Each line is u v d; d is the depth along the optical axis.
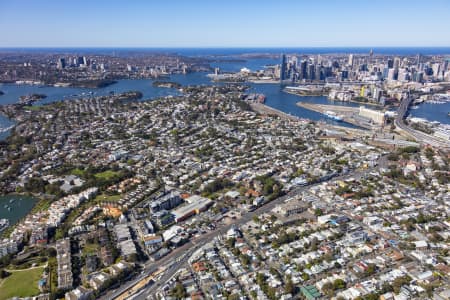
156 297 184.88
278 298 181.62
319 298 180.12
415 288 185.00
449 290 183.75
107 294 187.75
